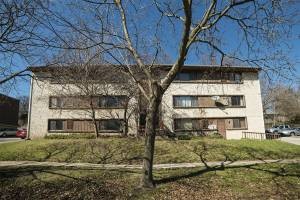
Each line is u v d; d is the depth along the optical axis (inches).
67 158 742.5
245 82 1430.9
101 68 869.8
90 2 402.3
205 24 441.1
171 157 753.6
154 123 447.5
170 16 456.1
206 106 1381.6
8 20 334.0
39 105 1283.2
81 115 1280.8
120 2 450.0
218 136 1314.0
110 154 778.2
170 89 1364.4
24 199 418.6
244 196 425.4
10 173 539.8
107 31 434.9
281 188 466.9
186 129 1348.4
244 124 1401.3
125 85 1052.5
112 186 457.1
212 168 601.9
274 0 416.2
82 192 434.3
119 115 1272.1
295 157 799.1
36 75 433.4
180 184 471.5
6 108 2297.0
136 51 458.9
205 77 639.1
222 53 473.7
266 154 822.5
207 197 418.3
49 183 474.3
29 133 1267.2
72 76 802.8
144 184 443.2
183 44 412.5
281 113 2561.5
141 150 817.5
